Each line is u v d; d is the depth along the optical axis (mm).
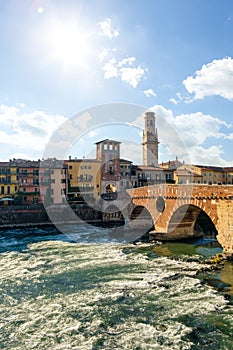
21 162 81312
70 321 15375
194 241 37531
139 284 20797
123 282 21266
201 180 83875
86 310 16641
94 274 23422
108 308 16859
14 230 53750
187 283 20781
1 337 13914
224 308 16547
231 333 13883
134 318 15609
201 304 17125
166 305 17078
